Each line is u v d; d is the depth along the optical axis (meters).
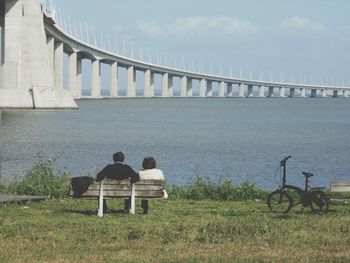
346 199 39.09
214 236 26.09
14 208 35.31
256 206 37.56
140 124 185.88
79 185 32.62
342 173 81.50
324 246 24.39
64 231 27.77
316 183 71.50
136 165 87.12
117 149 108.38
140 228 28.33
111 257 22.44
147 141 127.19
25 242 25.34
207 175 76.88
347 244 24.78
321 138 145.00
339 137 149.62
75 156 95.62
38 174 44.66
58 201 38.88
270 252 23.17
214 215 33.56
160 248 24.11
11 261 21.77
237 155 102.50
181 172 79.25
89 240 25.89
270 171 82.25
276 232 27.09
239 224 28.58
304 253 22.97
